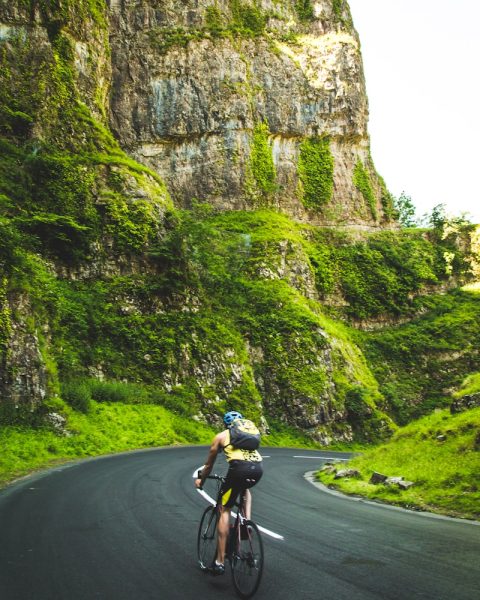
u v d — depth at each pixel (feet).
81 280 103.24
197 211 165.99
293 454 84.99
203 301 120.67
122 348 99.14
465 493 36.04
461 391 59.16
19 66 112.57
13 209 97.50
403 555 20.86
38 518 25.85
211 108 187.73
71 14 125.08
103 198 109.70
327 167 204.44
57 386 70.59
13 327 66.08
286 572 18.37
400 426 148.36
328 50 214.69
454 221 220.02
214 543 18.79
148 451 67.82
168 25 190.29
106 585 16.74
